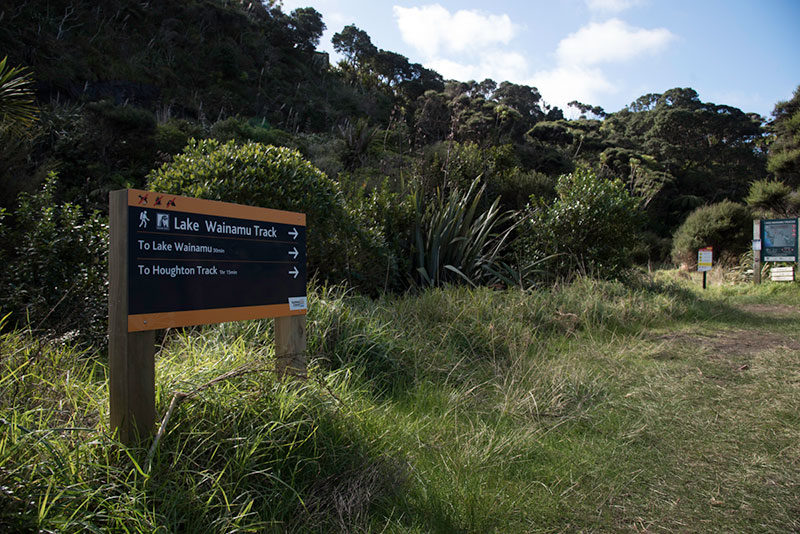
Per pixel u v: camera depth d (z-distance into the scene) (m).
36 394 2.34
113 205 2.19
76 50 26.86
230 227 2.71
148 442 2.06
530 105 59.31
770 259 12.52
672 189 37.94
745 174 52.47
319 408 2.58
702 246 16.77
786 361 4.84
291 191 5.64
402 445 2.71
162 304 2.30
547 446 2.94
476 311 5.60
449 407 3.38
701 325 7.00
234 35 43.84
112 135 16.86
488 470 2.57
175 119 21.89
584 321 6.25
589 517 2.21
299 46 53.56
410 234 8.36
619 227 9.63
